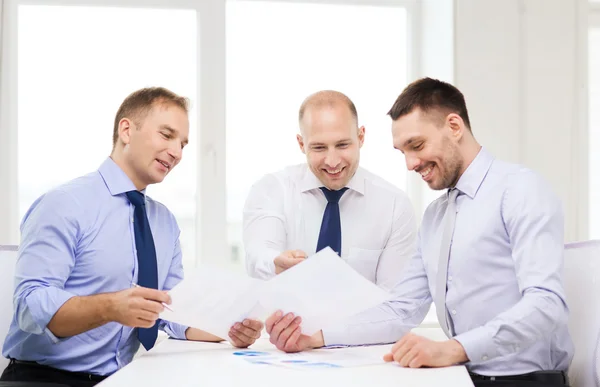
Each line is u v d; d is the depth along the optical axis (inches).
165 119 76.8
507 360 68.2
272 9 128.6
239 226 127.1
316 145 85.4
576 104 122.1
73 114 124.0
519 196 67.7
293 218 95.7
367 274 95.5
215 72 125.2
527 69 121.3
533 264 64.7
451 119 70.2
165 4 124.6
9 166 122.4
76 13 124.1
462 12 120.2
